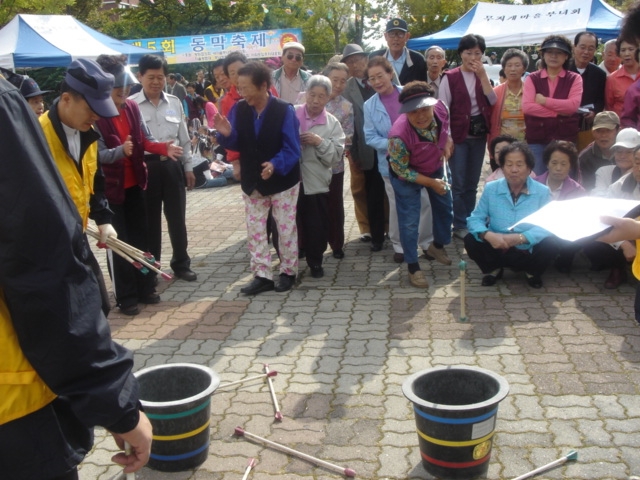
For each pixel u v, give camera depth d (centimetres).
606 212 224
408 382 293
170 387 319
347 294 532
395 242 608
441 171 549
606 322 450
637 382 367
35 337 143
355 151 634
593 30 1009
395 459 308
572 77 612
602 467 295
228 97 673
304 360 414
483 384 298
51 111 292
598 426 327
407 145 518
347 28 3177
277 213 532
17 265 139
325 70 652
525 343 423
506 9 1123
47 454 159
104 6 3269
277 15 2795
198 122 1518
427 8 2556
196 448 303
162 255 683
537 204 517
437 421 276
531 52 1616
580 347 413
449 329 451
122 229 495
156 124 547
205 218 854
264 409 357
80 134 303
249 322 482
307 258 576
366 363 405
